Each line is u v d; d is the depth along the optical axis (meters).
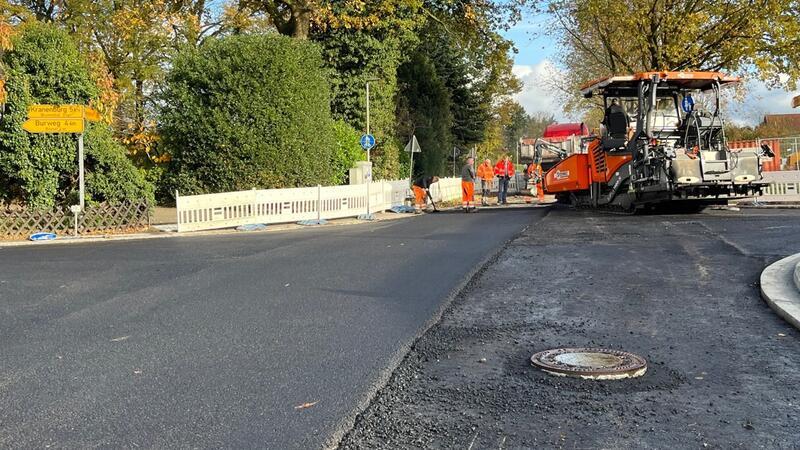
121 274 10.61
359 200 23.66
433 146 40.72
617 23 29.83
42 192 17.27
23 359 6.03
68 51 17.95
